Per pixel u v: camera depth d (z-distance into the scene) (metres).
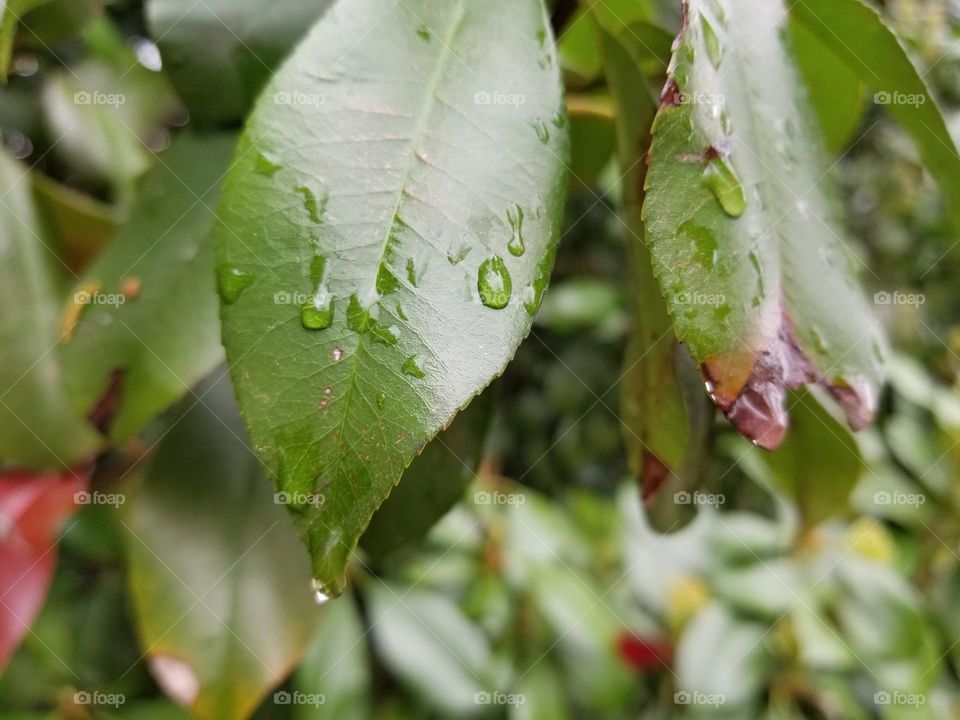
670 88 0.09
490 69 0.10
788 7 0.12
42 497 0.15
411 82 0.10
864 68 0.12
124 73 0.18
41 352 0.15
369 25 0.10
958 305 0.41
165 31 0.13
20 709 0.20
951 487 0.35
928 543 0.35
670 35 0.13
